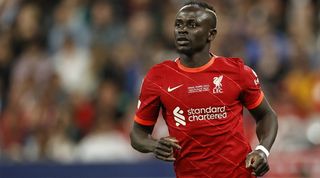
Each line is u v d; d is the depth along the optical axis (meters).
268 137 16.89
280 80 35.59
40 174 30.06
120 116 34.66
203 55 16.83
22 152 33.72
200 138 16.61
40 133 33.97
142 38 37.84
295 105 33.56
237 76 16.78
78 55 37.72
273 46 36.38
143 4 39.25
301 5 39.34
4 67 38.16
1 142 34.78
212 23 16.88
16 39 39.09
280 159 28.92
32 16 39.38
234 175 16.58
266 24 38.12
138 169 29.38
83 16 39.22
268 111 17.11
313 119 31.25
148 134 17.30
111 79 36.22
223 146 16.56
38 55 37.94
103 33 38.56
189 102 16.64
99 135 33.28
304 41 37.56
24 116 35.12
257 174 16.38
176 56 36.38
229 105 16.69
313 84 34.75
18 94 36.38
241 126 16.86
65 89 36.31
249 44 36.44
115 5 39.56
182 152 16.75
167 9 38.94
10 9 40.41
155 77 17.05
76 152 32.97
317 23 39.09
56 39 38.78
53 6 40.31
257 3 39.09
